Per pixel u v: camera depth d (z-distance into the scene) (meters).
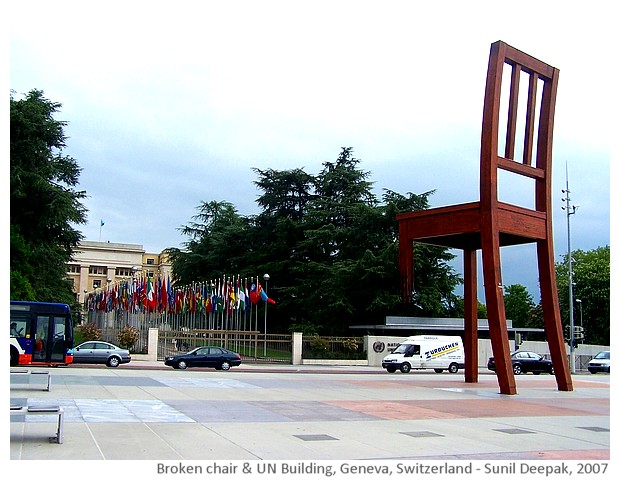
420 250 60.19
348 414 17.12
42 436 11.91
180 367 39.78
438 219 27.31
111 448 10.95
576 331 52.34
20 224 56.81
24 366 34.59
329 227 64.19
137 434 12.48
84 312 96.62
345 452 11.31
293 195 72.56
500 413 18.61
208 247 78.00
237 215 83.56
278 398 21.00
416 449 11.88
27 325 33.06
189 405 17.92
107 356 39.41
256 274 69.25
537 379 38.47
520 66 27.30
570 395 26.08
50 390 20.80
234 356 41.28
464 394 24.89
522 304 103.69
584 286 80.12
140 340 54.62
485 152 25.91
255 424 14.49
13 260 51.53
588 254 89.50
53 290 59.56
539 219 28.11
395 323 56.47
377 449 11.73
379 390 25.70
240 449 11.25
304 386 26.72
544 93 28.78
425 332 59.78
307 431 13.67
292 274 68.75
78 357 38.62
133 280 63.16
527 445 12.88
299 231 68.44
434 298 60.47
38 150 57.03
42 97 60.34
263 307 69.06
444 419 16.72
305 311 66.31
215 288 57.19
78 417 14.57
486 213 25.66
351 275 59.44
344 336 59.22
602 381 38.09
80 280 126.69
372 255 58.81
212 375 32.75
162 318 60.34
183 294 56.06
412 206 62.62
